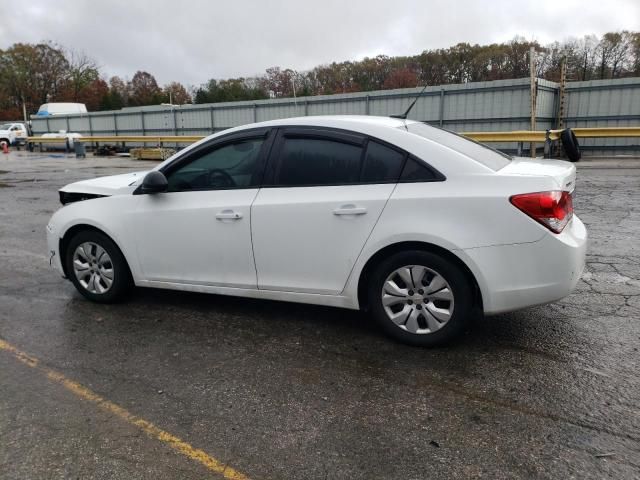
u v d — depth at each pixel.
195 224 4.09
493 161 3.69
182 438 2.65
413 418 2.79
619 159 16.75
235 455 2.51
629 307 4.30
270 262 3.88
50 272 5.72
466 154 3.55
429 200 3.36
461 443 2.57
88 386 3.19
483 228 3.26
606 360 3.40
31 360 3.56
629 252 5.93
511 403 2.92
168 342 3.84
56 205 10.73
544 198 3.18
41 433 2.71
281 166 3.82
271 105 25.22
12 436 2.68
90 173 18.11
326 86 70.19
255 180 3.90
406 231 3.40
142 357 3.59
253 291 4.02
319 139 3.73
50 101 78.56
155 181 4.03
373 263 3.64
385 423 2.75
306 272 3.78
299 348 3.70
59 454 2.54
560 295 3.29
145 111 31.42
